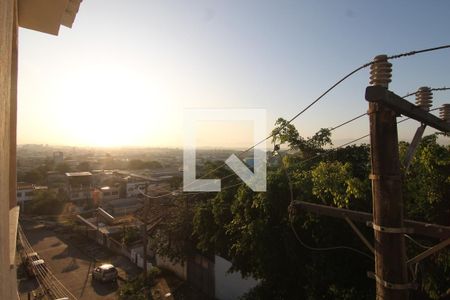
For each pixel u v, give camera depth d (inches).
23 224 1288.1
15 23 107.3
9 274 57.1
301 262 322.3
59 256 842.2
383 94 103.7
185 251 596.4
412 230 111.2
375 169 112.5
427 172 238.4
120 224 1057.5
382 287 109.7
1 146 48.6
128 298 542.6
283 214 329.7
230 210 431.8
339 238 285.9
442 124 141.3
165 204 767.7
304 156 374.9
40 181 2576.3
